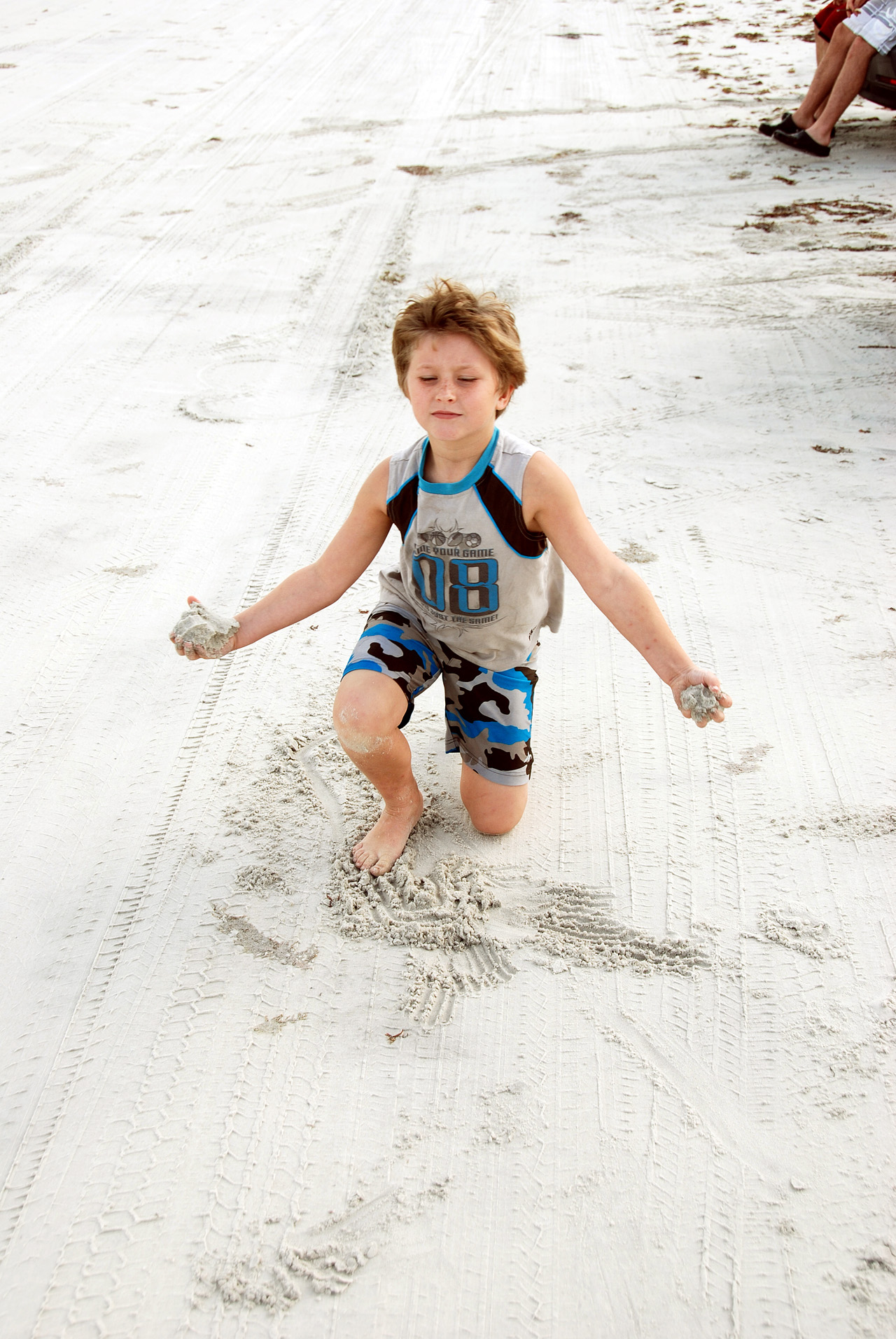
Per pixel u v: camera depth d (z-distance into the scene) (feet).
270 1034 6.68
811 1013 6.65
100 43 35.99
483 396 6.14
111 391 15.83
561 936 7.28
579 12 38.75
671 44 34.35
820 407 14.39
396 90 30.63
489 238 20.61
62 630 10.84
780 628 10.33
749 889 7.59
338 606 11.20
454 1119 6.12
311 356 16.81
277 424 14.87
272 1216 5.65
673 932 7.25
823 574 11.09
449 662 7.56
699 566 11.31
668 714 9.44
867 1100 6.10
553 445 13.79
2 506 13.00
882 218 20.29
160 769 9.00
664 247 19.76
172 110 29.35
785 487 12.67
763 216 20.83
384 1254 5.46
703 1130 6.00
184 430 14.74
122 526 12.60
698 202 21.75
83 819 8.51
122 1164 5.97
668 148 25.08
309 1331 5.15
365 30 36.91
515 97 29.63
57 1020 6.87
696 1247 5.43
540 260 19.51
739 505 12.37
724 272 18.53
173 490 13.32
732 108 27.76
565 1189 5.72
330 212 22.36
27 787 8.84
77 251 20.88
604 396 14.99
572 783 8.70
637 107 28.32
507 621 7.09
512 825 8.11
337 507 12.87
